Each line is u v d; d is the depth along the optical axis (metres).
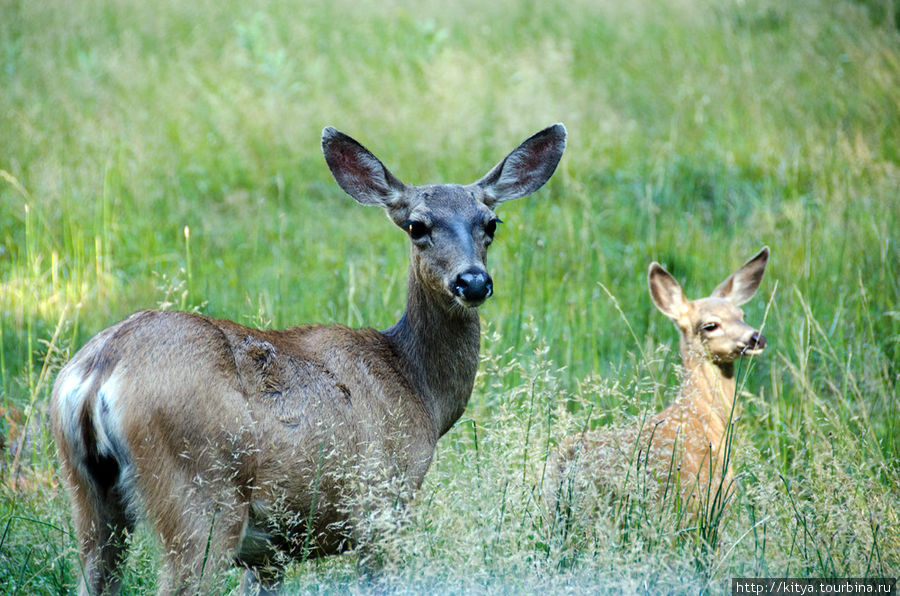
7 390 11.12
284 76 21.73
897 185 16.31
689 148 19.30
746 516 8.40
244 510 6.80
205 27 26.23
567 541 7.37
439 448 8.96
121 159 17.45
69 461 6.64
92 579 6.73
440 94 21.44
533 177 9.41
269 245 16.02
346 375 7.64
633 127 20.45
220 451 6.59
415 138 19.83
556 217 16.69
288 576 8.01
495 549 7.18
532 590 6.98
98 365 6.55
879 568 7.63
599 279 14.24
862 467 8.77
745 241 15.28
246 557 7.43
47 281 13.85
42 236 14.70
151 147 18.61
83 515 6.74
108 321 12.85
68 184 16.33
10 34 24.03
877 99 20.11
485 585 6.95
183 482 6.49
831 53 22.83
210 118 20.25
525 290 14.12
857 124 19.12
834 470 8.78
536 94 21.34
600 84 22.84
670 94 22.00
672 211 16.92
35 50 22.95
